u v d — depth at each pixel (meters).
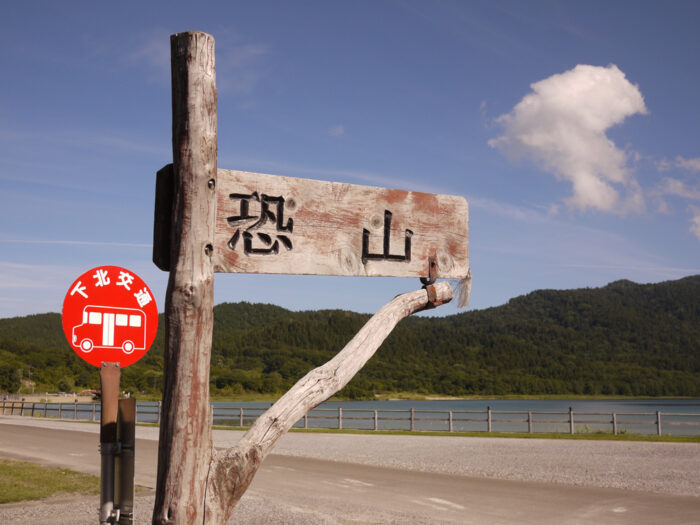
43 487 10.16
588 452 15.53
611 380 182.00
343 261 2.71
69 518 7.86
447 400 140.00
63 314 2.62
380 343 2.65
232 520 7.77
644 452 15.41
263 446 2.25
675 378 186.62
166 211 2.30
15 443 18.47
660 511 8.46
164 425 2.12
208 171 2.25
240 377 113.75
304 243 2.62
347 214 2.75
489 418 22.39
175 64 2.28
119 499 2.45
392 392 137.12
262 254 2.52
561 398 165.12
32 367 107.31
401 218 2.89
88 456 15.02
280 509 8.53
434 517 8.02
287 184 2.61
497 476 11.86
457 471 12.55
